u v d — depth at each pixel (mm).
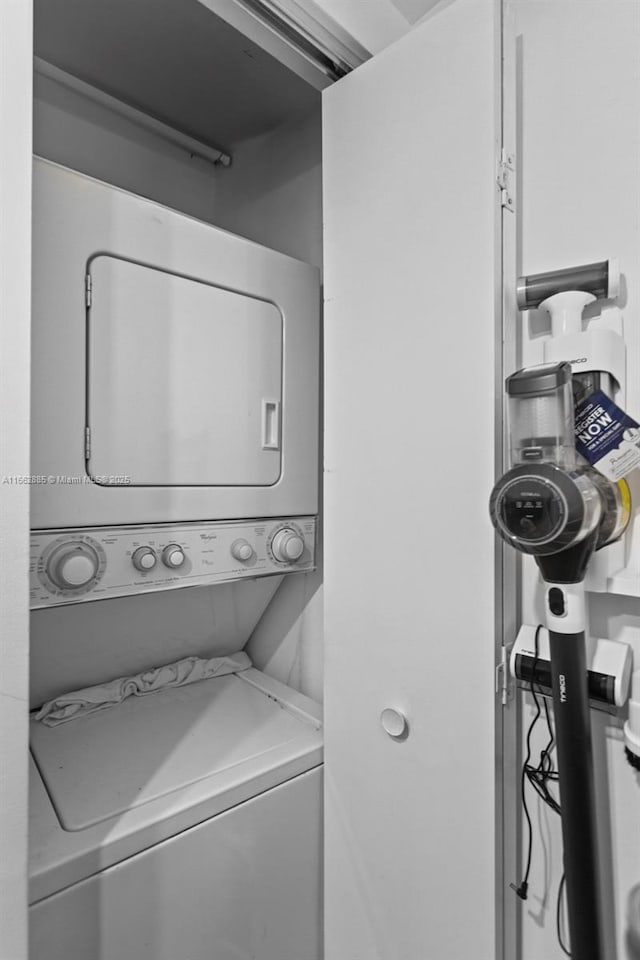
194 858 1353
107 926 1201
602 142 1214
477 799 1236
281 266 1843
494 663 1206
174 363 1560
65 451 1348
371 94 1440
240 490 1734
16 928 906
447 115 1271
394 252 1393
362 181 1467
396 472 1401
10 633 905
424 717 1344
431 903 1334
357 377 1494
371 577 1471
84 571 1356
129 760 1553
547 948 1292
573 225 1261
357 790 1525
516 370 1274
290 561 1889
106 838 1216
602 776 1221
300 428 1916
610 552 1131
